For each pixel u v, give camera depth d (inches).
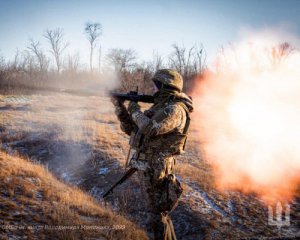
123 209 296.5
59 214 205.5
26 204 214.8
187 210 285.7
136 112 128.3
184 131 130.3
